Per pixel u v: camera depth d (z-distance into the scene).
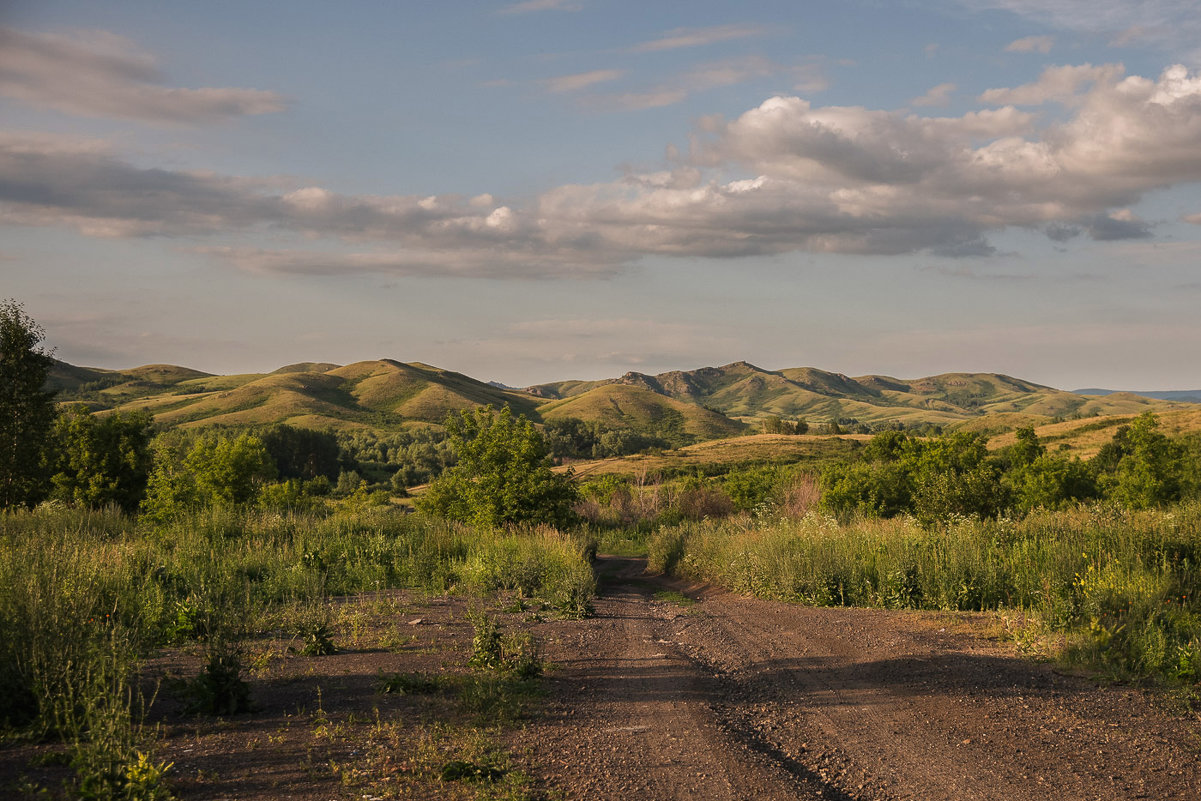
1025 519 15.70
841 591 12.43
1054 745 5.30
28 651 5.74
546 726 5.70
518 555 16.81
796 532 17.88
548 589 13.71
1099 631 7.69
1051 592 10.04
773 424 152.62
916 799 4.53
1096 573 10.21
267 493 37.00
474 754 4.96
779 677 7.46
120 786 4.16
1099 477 41.28
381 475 123.00
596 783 4.64
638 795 4.48
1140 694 6.35
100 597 8.56
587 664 7.94
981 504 17.66
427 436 165.75
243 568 13.61
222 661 5.98
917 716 6.05
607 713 6.11
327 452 119.31
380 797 4.27
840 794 4.63
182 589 11.18
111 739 4.56
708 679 7.32
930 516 17.80
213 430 162.25
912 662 7.76
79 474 29.06
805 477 38.47
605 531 37.44
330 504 38.47
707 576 17.89
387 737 5.31
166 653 7.85
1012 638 8.52
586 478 94.88
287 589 12.35
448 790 4.39
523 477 23.61
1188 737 5.36
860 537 15.57
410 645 8.69
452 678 6.99
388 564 16.08
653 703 6.44
